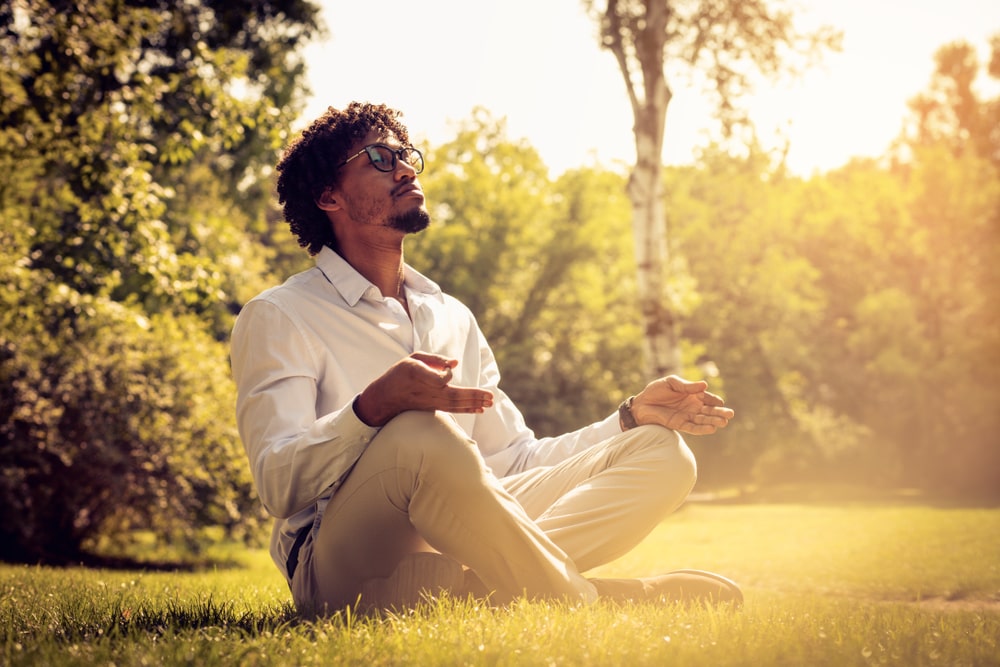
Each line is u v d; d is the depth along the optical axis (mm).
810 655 1952
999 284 37469
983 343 36781
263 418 2631
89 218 12875
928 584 6199
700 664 1853
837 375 41188
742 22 15641
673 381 2898
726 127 15930
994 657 1989
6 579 4828
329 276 2885
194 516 12305
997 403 35500
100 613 2803
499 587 2516
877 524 13281
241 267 19062
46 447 10773
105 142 12484
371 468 2453
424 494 2424
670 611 2373
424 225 3002
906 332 38031
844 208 42844
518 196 35250
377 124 3061
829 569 7312
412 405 2398
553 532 2682
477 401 2389
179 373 11891
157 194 13688
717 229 40844
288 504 2537
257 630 2277
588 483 2781
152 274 12789
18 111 11227
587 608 2256
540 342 35062
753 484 41875
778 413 41969
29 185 12414
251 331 2723
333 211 3018
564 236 34906
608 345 35688
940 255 38969
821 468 39844
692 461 2830
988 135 49969
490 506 2412
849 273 42500
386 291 3041
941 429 36469
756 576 7129
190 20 17844
